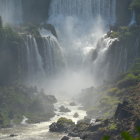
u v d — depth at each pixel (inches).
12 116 5925.2
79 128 4938.5
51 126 5231.3
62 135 4901.6
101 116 5629.9
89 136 4630.9
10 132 5118.1
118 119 4753.9
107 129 4515.3
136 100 5123.0
